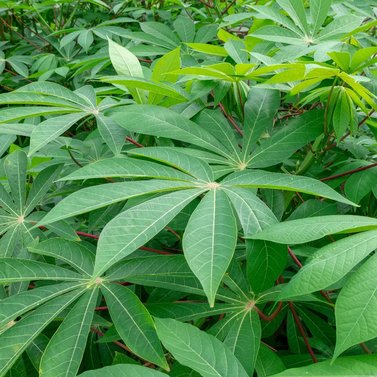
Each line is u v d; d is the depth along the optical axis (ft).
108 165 2.43
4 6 6.75
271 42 4.12
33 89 3.31
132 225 2.17
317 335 3.21
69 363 2.33
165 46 5.27
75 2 7.66
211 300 1.90
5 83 6.83
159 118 3.06
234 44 3.75
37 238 2.93
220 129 3.23
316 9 3.78
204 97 3.78
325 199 3.66
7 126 3.39
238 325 2.62
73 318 2.48
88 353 3.43
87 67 5.28
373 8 4.86
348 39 3.76
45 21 7.37
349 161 3.63
